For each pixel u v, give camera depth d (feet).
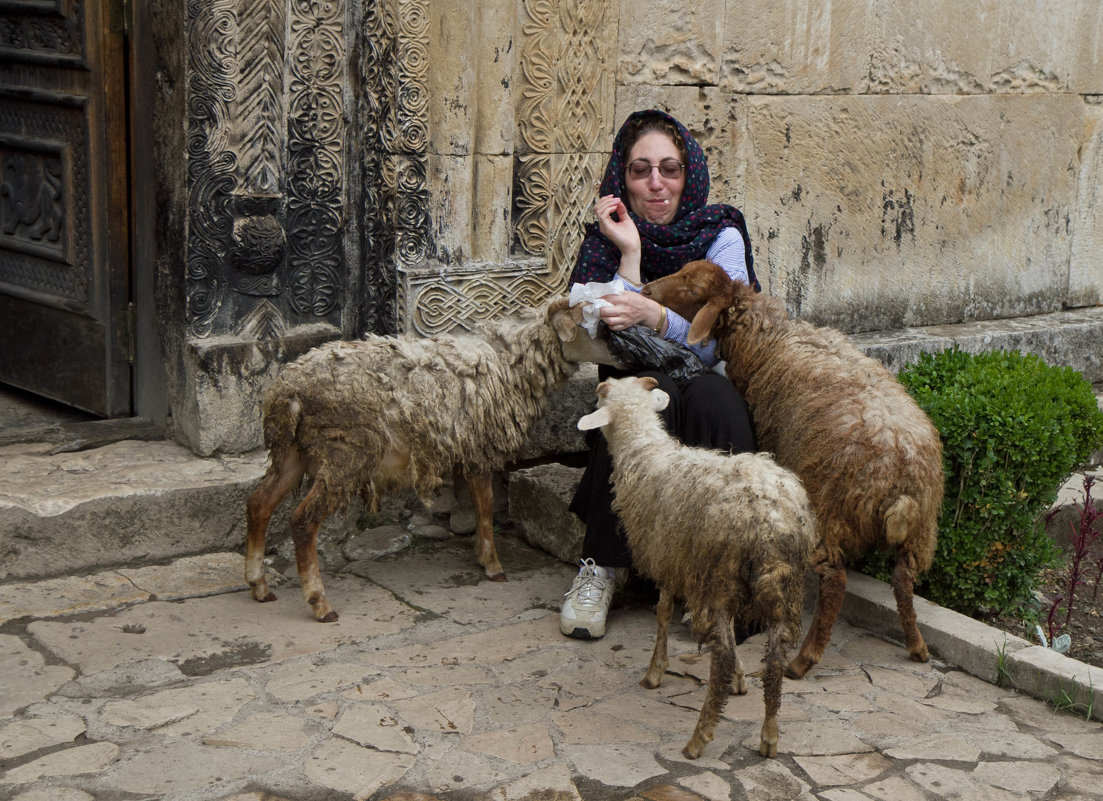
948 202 21.86
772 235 19.48
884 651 12.44
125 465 14.52
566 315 12.82
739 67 18.34
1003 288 23.26
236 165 14.53
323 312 15.74
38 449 14.93
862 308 21.09
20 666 11.14
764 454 10.18
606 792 9.29
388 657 11.73
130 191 15.61
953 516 13.17
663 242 13.67
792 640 9.80
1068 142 23.49
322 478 12.23
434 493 15.34
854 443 11.18
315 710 10.48
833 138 19.86
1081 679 10.99
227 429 15.02
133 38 14.87
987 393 13.46
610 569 12.77
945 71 21.15
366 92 15.20
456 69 15.19
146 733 9.95
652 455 10.49
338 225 15.58
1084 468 17.98
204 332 14.78
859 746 10.16
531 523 15.33
